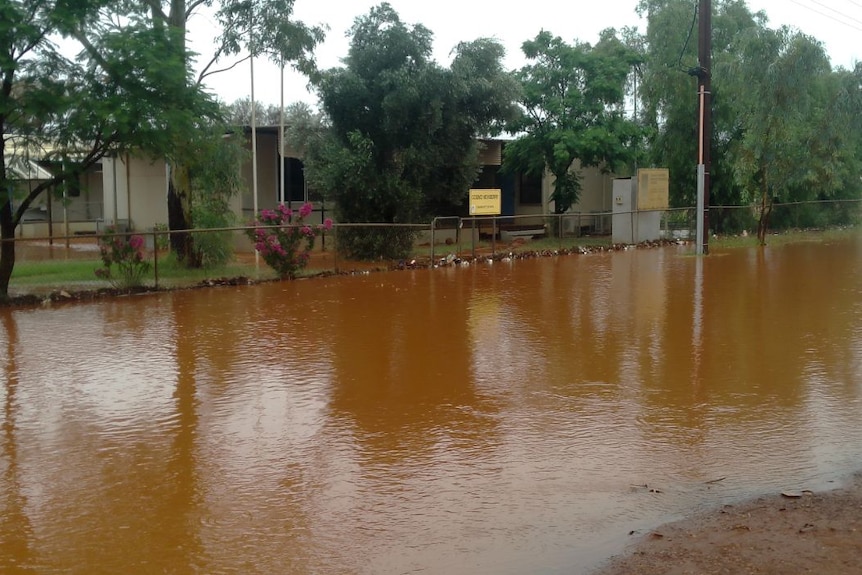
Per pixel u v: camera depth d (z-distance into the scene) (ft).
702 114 78.38
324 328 39.58
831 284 55.11
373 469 20.36
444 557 15.61
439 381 29.04
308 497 18.62
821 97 95.61
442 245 88.58
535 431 23.29
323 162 76.74
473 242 74.02
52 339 37.04
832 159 96.84
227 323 41.11
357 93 73.87
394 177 74.43
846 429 23.15
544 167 106.01
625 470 20.11
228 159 68.39
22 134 48.11
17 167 50.08
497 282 58.39
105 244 52.95
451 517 17.46
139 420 24.56
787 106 87.45
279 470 20.33
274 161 90.89
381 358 32.78
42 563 15.48
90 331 39.01
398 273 65.31
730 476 19.58
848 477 19.29
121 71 47.60
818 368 30.50
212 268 62.39
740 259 74.54
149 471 20.30
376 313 44.11
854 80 94.07
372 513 17.71
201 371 30.66
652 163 111.65
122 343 36.06
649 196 93.76
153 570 15.20
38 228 100.48
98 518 17.56
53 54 46.93
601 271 65.51
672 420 24.20
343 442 22.44
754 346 34.65
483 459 21.02
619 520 17.15
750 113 91.15
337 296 51.21
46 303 48.03
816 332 37.60
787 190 104.53
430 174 79.92
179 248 62.18
